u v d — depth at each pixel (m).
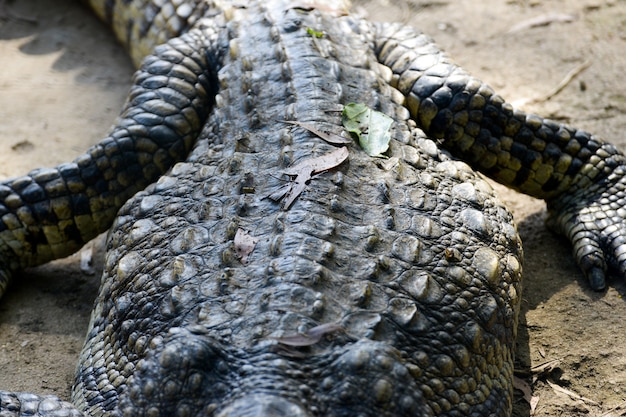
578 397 5.45
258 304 4.41
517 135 6.44
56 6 9.80
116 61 8.99
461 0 9.81
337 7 7.05
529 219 6.94
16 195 6.20
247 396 3.99
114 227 5.77
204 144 5.94
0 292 6.24
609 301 6.10
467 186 5.56
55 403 4.75
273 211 4.98
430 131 6.46
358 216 4.96
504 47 8.99
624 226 6.34
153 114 6.39
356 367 4.09
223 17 7.00
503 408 4.84
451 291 4.80
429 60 6.55
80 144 7.77
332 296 4.45
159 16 8.05
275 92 5.96
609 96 8.19
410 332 4.48
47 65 8.87
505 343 5.05
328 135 5.46
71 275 6.57
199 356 4.18
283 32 6.51
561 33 9.13
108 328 5.21
